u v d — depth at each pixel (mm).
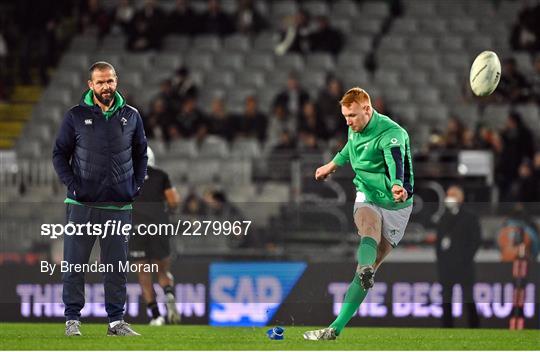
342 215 48438
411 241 48281
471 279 42062
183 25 82250
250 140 69750
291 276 41406
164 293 41156
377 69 79500
